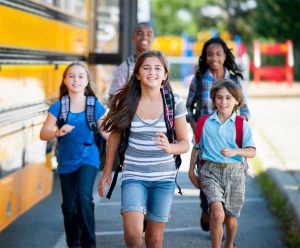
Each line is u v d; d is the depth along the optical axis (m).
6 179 10.45
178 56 55.62
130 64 12.51
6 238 12.63
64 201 11.26
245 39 74.88
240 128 10.38
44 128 10.93
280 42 69.19
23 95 11.52
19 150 11.14
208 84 12.24
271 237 12.96
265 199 16.33
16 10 11.34
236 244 12.45
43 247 12.16
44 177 12.82
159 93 9.15
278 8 68.31
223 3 77.44
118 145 9.34
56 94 13.95
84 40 17.16
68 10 15.25
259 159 21.70
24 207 11.48
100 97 16.61
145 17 27.58
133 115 9.05
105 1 18.83
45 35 13.17
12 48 11.08
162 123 9.05
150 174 9.05
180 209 14.99
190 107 12.41
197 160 10.73
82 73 10.98
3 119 10.36
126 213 8.84
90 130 11.06
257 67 53.34
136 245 8.77
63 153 11.15
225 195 10.48
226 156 10.20
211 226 10.33
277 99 44.06
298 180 17.95
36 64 12.42
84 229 10.98
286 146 24.84
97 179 17.64
